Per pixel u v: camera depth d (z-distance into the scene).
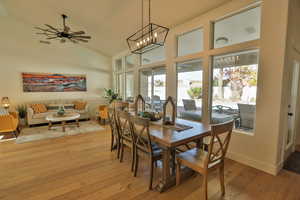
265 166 2.39
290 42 2.28
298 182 2.13
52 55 5.91
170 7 3.21
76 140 3.84
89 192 1.94
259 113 2.43
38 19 5.02
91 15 4.28
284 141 2.52
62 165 2.61
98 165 2.61
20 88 5.41
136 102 3.31
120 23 4.31
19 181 2.17
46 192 1.94
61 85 6.16
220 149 1.78
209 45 3.09
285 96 2.34
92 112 6.97
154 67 4.86
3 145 3.49
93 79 6.91
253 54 2.58
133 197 1.86
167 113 4.24
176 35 3.88
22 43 5.36
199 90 3.52
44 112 5.42
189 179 2.21
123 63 6.53
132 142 2.36
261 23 2.33
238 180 2.18
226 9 2.74
